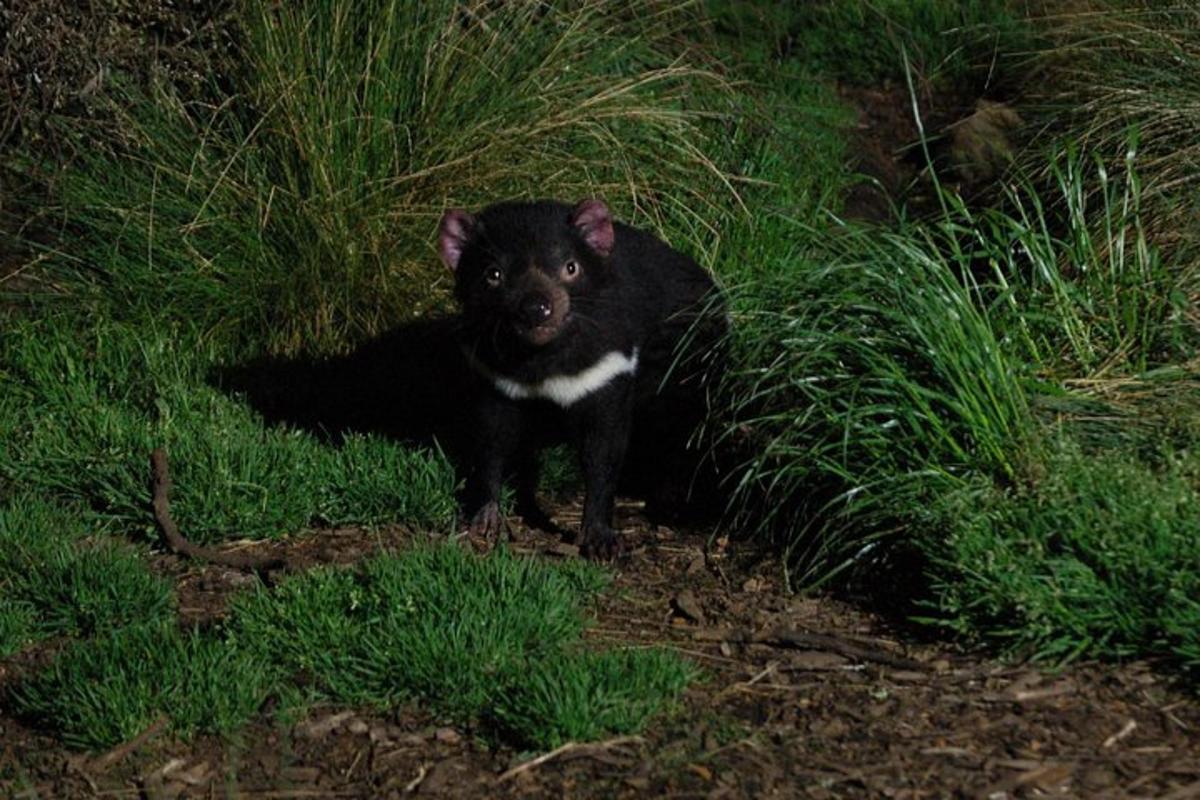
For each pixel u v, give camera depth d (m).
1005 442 5.20
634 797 4.03
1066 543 4.71
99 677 4.60
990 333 5.46
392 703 4.54
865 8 9.57
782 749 4.23
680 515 6.23
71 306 7.26
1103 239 6.69
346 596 4.92
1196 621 4.36
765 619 5.14
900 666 4.68
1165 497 4.77
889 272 5.78
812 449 5.43
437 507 5.94
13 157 7.84
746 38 9.58
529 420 5.96
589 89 7.88
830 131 8.91
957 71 9.29
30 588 5.21
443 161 7.44
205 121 7.70
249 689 4.50
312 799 4.11
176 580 5.49
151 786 4.20
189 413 6.44
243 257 7.30
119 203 7.44
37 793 4.20
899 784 4.02
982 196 8.09
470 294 5.70
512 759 4.23
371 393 6.86
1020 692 4.43
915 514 5.13
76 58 7.77
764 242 7.67
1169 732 4.17
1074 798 3.91
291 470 5.99
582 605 5.25
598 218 5.70
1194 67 7.47
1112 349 6.00
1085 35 8.46
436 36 7.69
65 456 6.14
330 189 7.23
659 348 6.14
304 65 7.50
